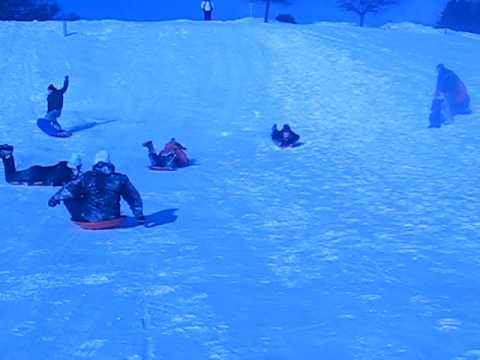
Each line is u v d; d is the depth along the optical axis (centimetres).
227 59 3266
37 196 1380
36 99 2727
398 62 3152
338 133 2162
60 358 592
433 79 2808
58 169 1497
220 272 852
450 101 2164
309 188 1438
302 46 3406
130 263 895
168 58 3281
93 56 3288
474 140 1870
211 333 645
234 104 2716
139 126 2389
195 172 1677
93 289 785
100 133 2266
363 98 2600
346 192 1380
